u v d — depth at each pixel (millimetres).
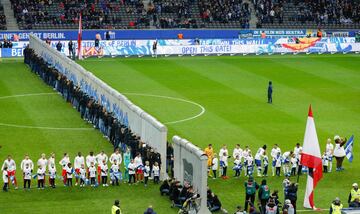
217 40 133625
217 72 116875
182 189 60875
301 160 62188
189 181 62656
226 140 80000
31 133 81625
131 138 71812
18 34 133000
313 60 129625
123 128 74625
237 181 68625
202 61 126625
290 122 87438
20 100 96500
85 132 82688
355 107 95438
